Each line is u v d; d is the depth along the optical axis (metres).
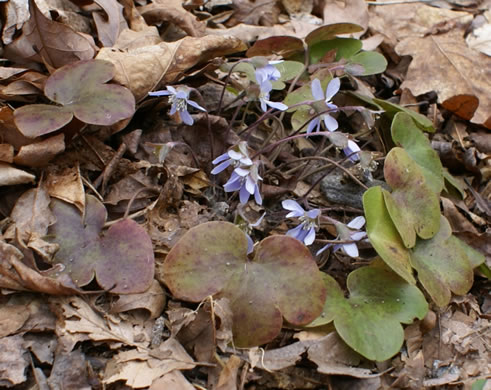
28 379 0.43
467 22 0.66
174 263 0.45
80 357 0.43
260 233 0.50
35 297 0.44
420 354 0.47
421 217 0.49
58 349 0.43
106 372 0.43
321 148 0.54
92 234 0.46
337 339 0.46
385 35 0.65
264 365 0.44
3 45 0.51
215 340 0.44
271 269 0.45
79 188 0.47
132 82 0.50
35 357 0.43
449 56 0.63
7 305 0.44
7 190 0.47
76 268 0.45
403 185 0.49
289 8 0.66
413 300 0.47
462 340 0.48
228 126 0.51
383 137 0.57
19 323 0.43
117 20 0.54
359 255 0.51
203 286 0.45
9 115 0.46
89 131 0.49
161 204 0.48
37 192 0.46
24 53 0.50
